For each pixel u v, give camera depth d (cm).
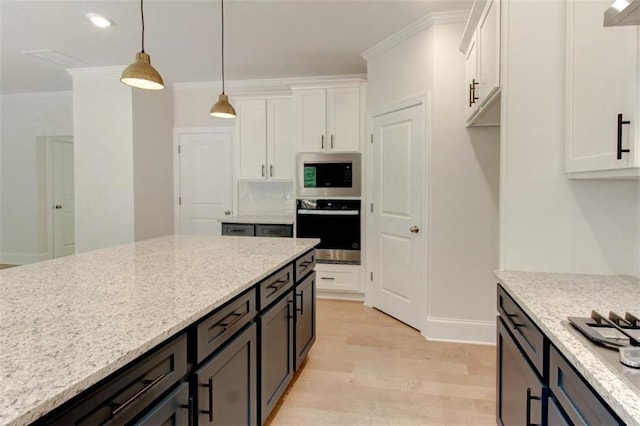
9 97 579
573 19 156
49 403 65
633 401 72
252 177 473
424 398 222
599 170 137
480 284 302
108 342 90
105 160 452
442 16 295
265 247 237
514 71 171
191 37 351
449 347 293
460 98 298
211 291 136
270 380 186
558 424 105
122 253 213
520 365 139
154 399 99
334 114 413
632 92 117
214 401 131
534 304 129
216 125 511
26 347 86
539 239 172
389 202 360
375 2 282
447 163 302
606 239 167
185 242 258
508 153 173
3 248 597
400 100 341
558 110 168
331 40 354
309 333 258
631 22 105
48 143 591
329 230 414
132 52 390
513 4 171
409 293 337
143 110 461
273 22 318
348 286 412
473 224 301
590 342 98
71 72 448
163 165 503
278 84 494
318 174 417
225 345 140
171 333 100
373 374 251
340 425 196
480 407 213
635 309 123
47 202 595
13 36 349
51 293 132
